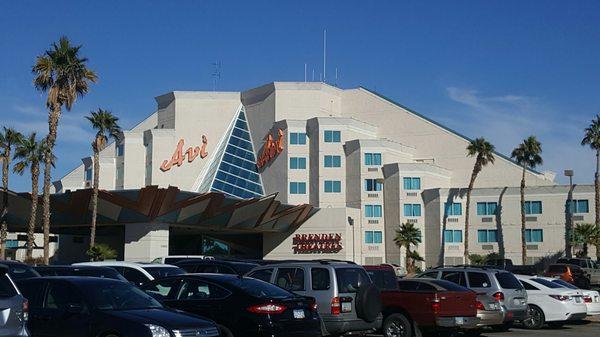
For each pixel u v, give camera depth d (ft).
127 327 37.70
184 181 261.85
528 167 247.70
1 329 32.94
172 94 273.75
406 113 270.26
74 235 227.81
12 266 56.08
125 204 175.73
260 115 269.44
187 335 37.91
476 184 253.44
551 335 68.44
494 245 226.58
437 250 231.09
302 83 265.75
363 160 241.55
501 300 65.72
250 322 42.80
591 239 203.51
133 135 266.98
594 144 215.31
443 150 262.06
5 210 188.75
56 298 41.14
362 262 234.99
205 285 45.83
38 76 147.74
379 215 239.30
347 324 49.78
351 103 278.87
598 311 77.25
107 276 59.31
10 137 193.57
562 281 79.71
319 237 231.71
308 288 50.67
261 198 196.24
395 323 57.77
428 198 236.02
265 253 237.04
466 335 67.56
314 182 246.88
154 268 66.90
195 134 270.46
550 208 220.23
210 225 196.24
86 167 281.95
